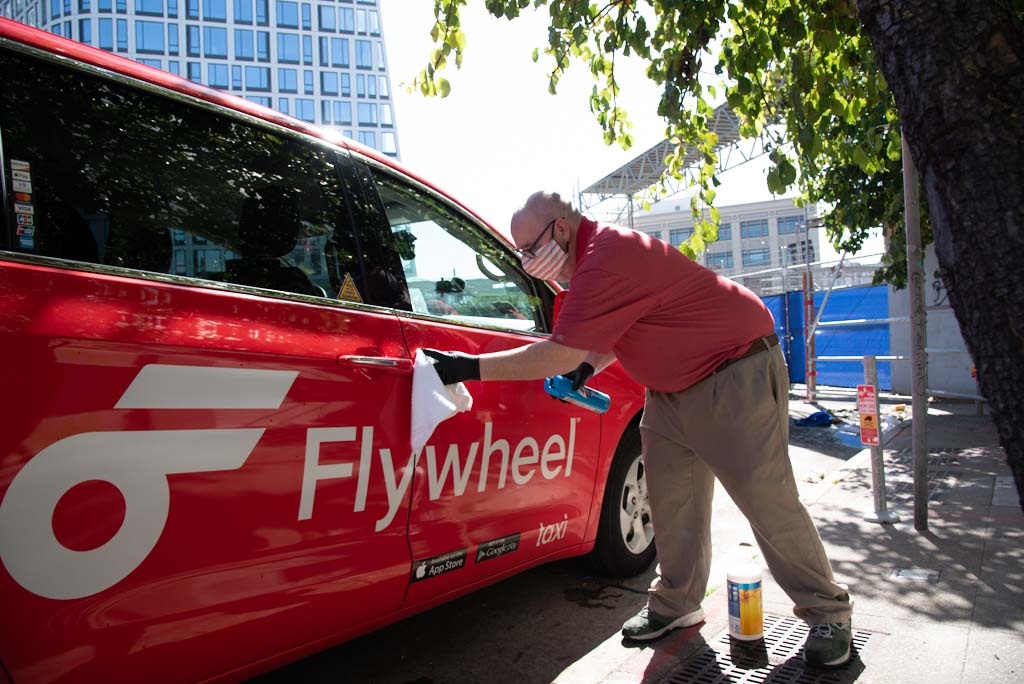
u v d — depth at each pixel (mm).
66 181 1752
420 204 2844
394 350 2338
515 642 3023
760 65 3787
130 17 78875
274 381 1938
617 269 2391
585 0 3664
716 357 2562
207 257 1983
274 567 1922
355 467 2125
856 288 11719
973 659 2551
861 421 4324
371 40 89562
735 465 2570
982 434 7102
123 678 1650
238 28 83562
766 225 53844
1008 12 1565
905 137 1689
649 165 19703
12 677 1482
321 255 2307
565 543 3158
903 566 3490
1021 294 1462
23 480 1480
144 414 1672
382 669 2814
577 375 2672
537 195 2631
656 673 2617
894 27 1623
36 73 1776
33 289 1579
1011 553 3580
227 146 2164
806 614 2633
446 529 2461
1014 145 1490
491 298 3098
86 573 1570
